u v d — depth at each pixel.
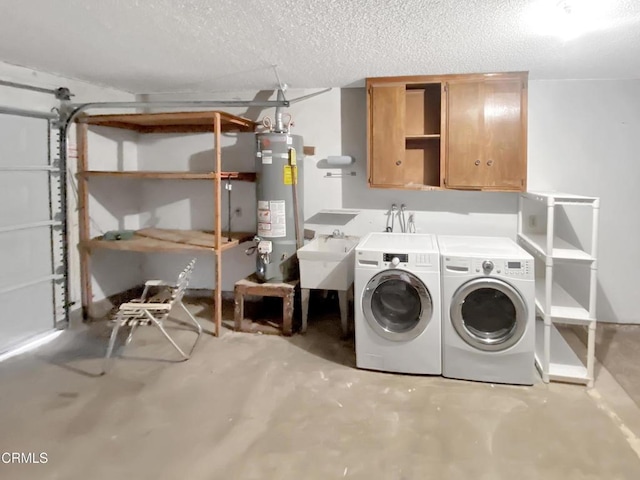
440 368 3.00
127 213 4.68
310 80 3.95
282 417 2.52
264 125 4.05
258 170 3.87
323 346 3.54
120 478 2.02
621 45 2.84
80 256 4.04
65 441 2.29
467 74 3.67
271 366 3.17
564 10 2.25
